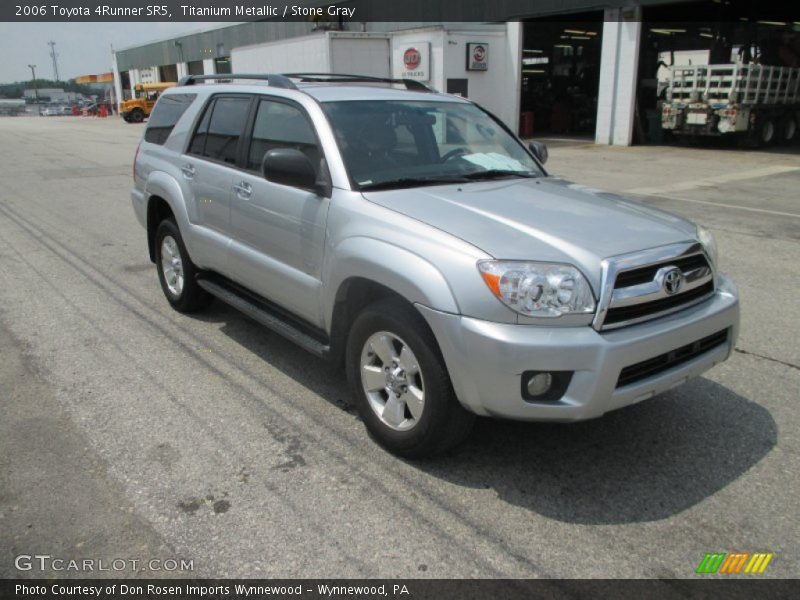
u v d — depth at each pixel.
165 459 3.47
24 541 2.84
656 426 3.84
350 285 3.60
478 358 2.95
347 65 22.95
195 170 5.07
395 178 3.88
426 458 3.45
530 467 3.43
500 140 4.70
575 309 2.93
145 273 7.00
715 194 11.73
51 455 3.49
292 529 2.94
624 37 20.80
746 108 18.81
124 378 4.43
